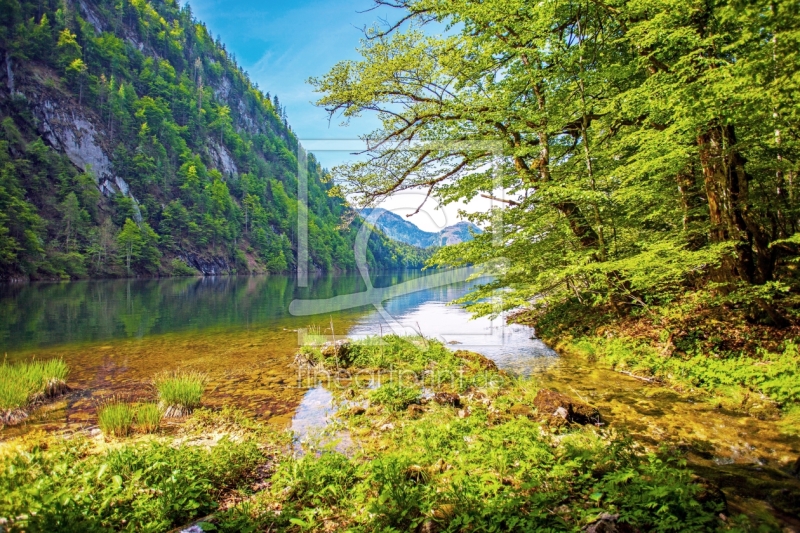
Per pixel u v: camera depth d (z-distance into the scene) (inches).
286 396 346.9
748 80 234.1
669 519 127.0
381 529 142.0
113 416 267.3
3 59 3560.5
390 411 291.7
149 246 3390.7
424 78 445.4
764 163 339.3
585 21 410.9
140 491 164.7
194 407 316.5
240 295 1547.7
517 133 458.6
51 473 172.9
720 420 250.2
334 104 472.1
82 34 4945.9
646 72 423.8
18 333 681.6
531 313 701.9
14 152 3144.7
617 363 384.5
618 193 369.7
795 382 259.0
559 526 131.1
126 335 665.0
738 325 341.7
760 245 332.5
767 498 164.7
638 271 374.6
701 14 322.7
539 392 287.6
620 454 175.3
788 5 193.2
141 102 4963.1
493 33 414.3
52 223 2938.0
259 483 197.2
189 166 4795.8
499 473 175.3
